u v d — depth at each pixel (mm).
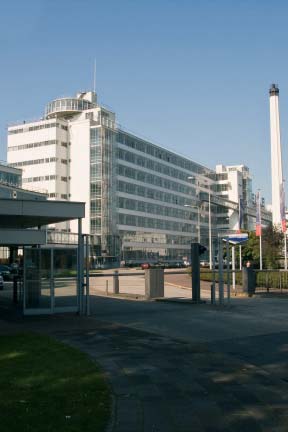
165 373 8875
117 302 23953
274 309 20828
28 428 5570
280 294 28547
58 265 18828
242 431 5930
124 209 100812
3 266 48438
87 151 95812
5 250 73688
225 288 32281
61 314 18594
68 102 100625
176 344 12062
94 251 91375
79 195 95812
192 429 5957
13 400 6727
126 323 16203
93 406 6488
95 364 9305
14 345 11414
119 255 97188
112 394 7324
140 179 107438
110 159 97188
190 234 127000
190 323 16312
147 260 107312
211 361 10062
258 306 22094
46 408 6355
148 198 109938
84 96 107625
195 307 21547
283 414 6609
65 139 98375
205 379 8500
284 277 31672
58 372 8523
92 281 43688
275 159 61062
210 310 20359
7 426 5637
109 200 95562
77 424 5754
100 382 7832
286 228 50594
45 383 7711
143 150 109625
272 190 60938
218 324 16094
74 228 92750
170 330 14688
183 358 10320
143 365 9531
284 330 14812
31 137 98938
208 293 29781
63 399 6801
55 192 95500
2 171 78500
